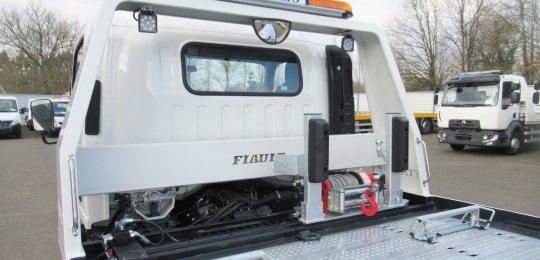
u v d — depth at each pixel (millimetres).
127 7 2223
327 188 2582
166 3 2150
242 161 2498
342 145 2852
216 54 2818
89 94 1957
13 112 20266
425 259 2088
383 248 2230
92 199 2574
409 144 3041
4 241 5402
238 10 2369
